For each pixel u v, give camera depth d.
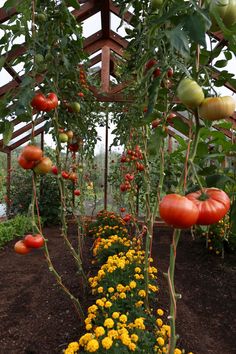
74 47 1.88
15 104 1.20
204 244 4.08
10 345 1.87
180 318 2.17
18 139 5.44
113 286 2.01
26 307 2.34
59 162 1.96
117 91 3.91
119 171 5.07
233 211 1.03
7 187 5.61
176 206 0.59
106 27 3.66
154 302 2.26
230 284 2.96
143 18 1.71
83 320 1.97
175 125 1.06
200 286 2.90
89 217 5.42
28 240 1.36
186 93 0.61
